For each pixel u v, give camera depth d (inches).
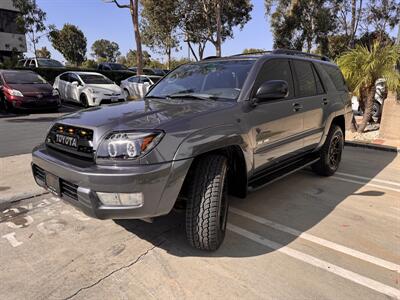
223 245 121.7
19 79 462.6
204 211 107.7
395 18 981.2
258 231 133.0
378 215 148.6
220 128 112.7
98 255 114.7
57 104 458.9
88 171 96.7
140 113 112.1
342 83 216.1
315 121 175.8
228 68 147.3
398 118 303.0
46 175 116.0
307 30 1163.3
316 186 186.5
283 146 151.8
